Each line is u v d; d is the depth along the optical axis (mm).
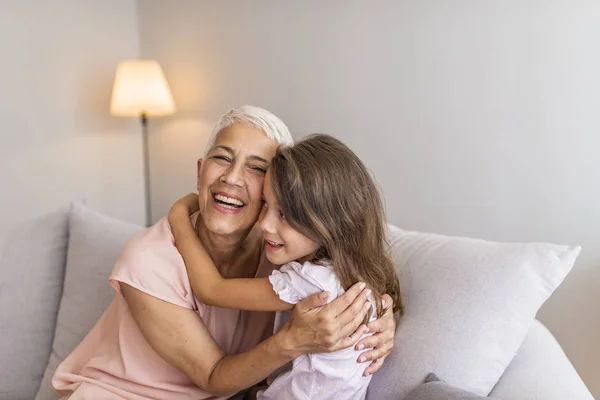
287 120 3070
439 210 2676
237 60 3197
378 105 2777
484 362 1476
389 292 1529
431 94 2631
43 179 3248
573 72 2301
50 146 3256
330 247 1370
